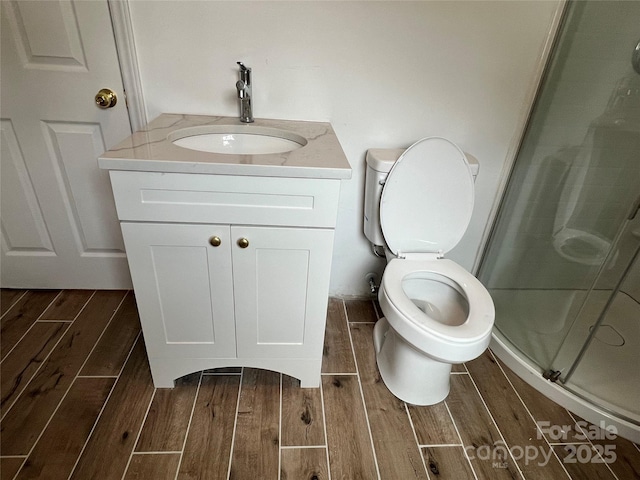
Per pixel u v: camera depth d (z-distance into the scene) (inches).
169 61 50.2
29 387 49.1
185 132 47.0
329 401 50.6
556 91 55.4
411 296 55.2
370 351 60.1
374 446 45.2
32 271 65.1
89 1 45.8
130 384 50.6
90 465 40.6
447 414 50.2
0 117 52.5
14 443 42.3
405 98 54.7
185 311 44.4
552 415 51.3
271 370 51.3
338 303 70.9
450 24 50.3
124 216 37.7
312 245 40.9
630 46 51.5
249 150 52.2
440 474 42.8
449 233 54.9
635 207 55.5
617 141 56.2
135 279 41.6
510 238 67.7
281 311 45.3
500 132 58.6
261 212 38.5
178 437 44.3
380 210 52.4
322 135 48.5
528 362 57.3
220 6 47.2
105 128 54.3
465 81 54.3
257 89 52.7
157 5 46.6
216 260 41.0
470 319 44.1
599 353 59.5
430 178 50.9
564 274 64.7
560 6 50.0
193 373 53.1
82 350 55.4
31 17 46.5
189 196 37.1
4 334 57.4
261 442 44.5
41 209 59.9
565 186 61.6
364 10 48.6
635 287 68.1
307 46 50.3
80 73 50.3
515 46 52.3
